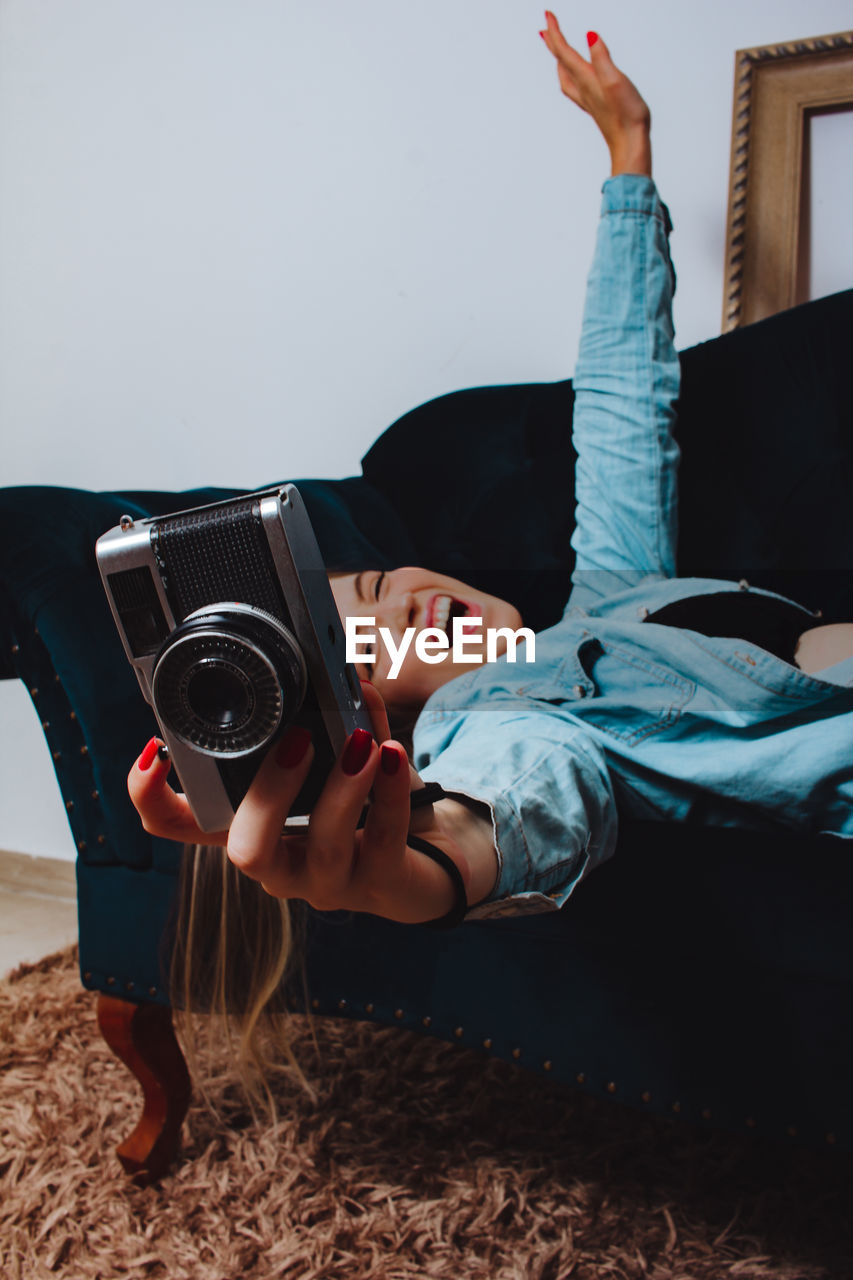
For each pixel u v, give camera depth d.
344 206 1.62
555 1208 0.87
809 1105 0.70
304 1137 1.00
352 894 0.45
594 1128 1.00
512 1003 0.81
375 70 1.58
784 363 1.23
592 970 0.77
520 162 1.50
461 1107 1.04
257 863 0.42
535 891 0.57
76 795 0.93
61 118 1.82
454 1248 0.82
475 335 1.55
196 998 0.87
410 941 0.85
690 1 1.38
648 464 1.20
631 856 0.74
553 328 1.50
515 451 1.37
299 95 1.63
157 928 0.91
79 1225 0.87
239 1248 0.83
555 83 1.46
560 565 1.33
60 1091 1.08
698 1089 0.74
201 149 1.71
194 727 0.42
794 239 1.35
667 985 0.75
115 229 1.79
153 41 1.73
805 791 0.71
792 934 0.70
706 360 1.28
